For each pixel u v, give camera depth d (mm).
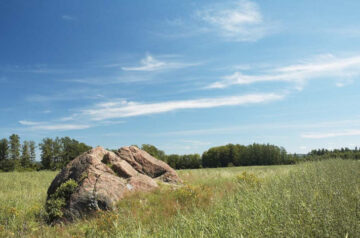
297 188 6633
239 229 4684
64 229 8555
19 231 8156
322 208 4426
